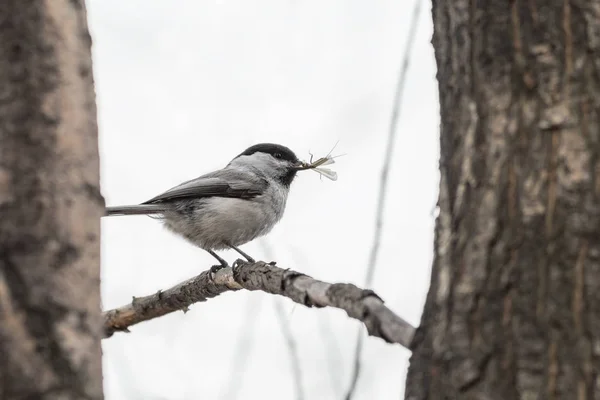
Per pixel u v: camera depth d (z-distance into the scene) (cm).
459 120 430
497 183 400
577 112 387
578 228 376
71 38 371
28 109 355
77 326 352
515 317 377
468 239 404
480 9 423
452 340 392
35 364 337
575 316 368
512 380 370
